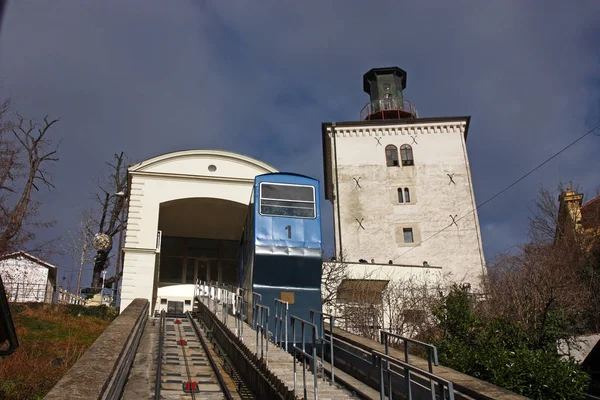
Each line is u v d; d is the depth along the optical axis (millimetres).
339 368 14414
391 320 23594
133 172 29344
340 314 24781
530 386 11164
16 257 29141
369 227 36125
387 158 37938
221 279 37094
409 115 42156
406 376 8148
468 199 36594
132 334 13977
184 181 29656
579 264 25172
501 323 15352
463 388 9109
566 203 31875
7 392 13117
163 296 33344
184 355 16406
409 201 36781
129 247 27859
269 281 16969
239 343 14328
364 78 45344
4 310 9742
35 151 38125
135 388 12125
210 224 34750
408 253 35406
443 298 18703
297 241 17438
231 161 30438
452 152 37938
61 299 32469
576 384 11195
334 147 38312
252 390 12156
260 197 17781
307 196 18109
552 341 15578
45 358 16297
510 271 26500
